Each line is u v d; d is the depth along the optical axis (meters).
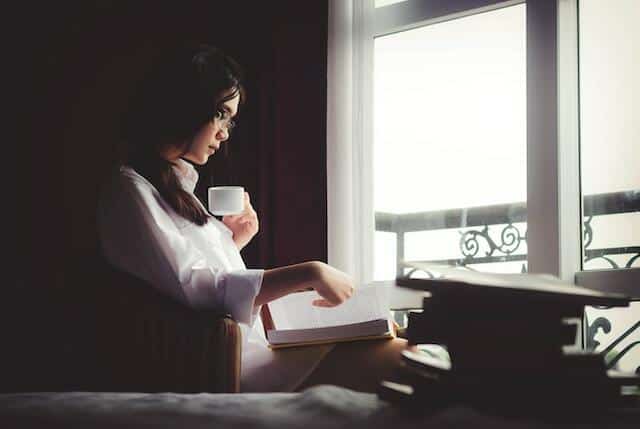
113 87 2.73
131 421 0.58
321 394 0.68
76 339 1.45
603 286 2.20
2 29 2.57
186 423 0.57
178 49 1.80
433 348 2.08
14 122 2.55
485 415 0.58
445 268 0.77
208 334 1.43
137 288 1.48
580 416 0.59
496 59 2.63
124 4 2.79
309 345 1.59
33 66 2.60
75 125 2.62
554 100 2.26
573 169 2.29
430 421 0.56
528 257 2.29
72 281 1.50
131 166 1.72
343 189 2.63
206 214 1.79
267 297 1.58
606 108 2.36
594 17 2.35
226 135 1.85
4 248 2.44
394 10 2.74
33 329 1.47
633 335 2.42
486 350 0.61
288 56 2.75
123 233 1.60
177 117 1.72
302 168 2.70
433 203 2.91
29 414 0.63
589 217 2.46
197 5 2.98
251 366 1.60
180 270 1.57
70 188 2.55
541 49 2.30
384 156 2.94
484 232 2.85
